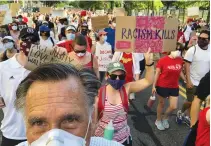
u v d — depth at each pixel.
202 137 2.54
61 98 1.16
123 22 3.56
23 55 2.93
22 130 2.96
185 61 5.43
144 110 6.39
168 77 5.13
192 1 23.77
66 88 1.17
